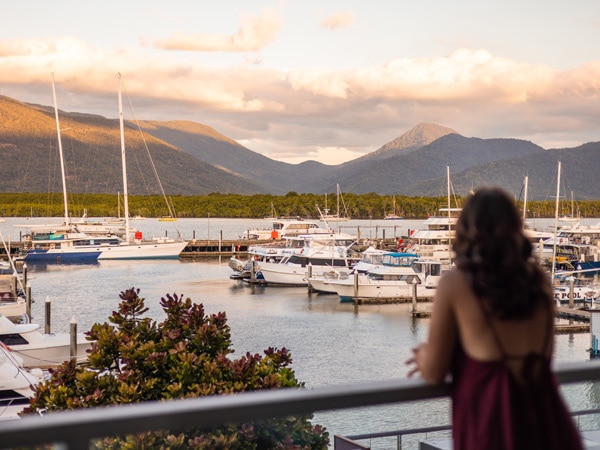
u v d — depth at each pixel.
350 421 2.89
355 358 31.22
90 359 11.28
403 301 47.47
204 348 11.74
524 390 2.31
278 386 10.92
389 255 52.81
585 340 35.12
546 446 2.29
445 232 65.38
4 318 25.70
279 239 87.00
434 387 2.54
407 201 185.88
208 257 82.06
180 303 12.17
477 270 2.35
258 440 2.63
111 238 77.69
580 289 44.22
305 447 2.82
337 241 69.44
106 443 2.23
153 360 11.03
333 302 47.59
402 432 2.78
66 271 66.31
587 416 2.84
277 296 50.41
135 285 56.06
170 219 140.12
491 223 2.40
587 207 186.25
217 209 193.00
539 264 2.46
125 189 77.75
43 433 2.01
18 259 73.62
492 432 2.27
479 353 2.34
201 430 2.46
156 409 2.17
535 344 2.34
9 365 18.17
